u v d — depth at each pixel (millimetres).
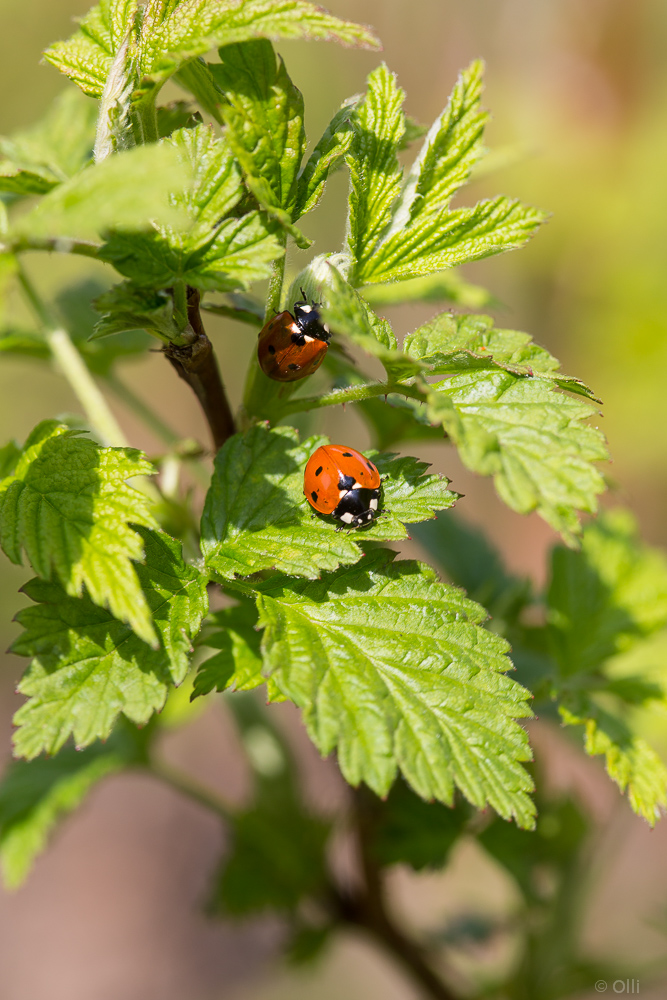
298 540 197
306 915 245
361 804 232
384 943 245
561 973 245
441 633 196
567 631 232
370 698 191
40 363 253
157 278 192
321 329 199
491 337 197
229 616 204
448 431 188
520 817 189
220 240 192
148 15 192
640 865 556
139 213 179
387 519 197
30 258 600
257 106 193
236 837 246
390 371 193
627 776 208
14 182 201
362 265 201
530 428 191
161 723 250
